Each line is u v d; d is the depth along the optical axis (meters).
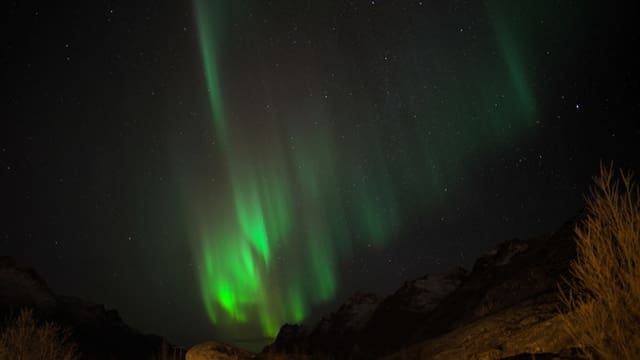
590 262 3.74
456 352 8.27
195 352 10.26
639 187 3.69
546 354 3.99
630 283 3.47
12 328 8.83
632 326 3.39
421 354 9.43
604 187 3.78
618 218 3.69
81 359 16.69
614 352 3.36
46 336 9.06
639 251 3.54
